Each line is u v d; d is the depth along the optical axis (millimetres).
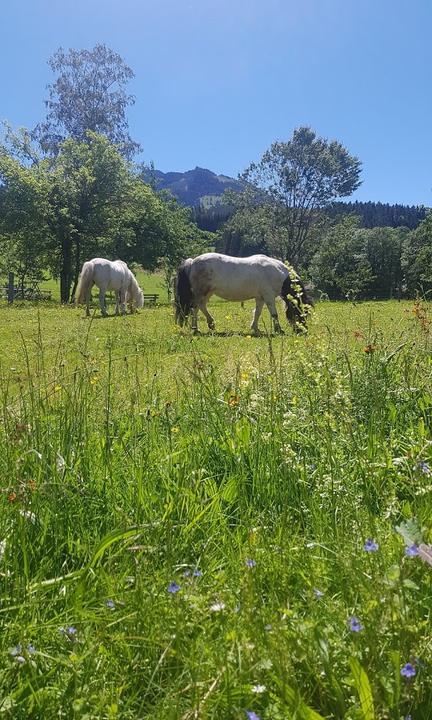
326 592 2121
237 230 64062
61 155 41156
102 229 41750
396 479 3078
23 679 1766
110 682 1771
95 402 4656
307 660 1706
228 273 14633
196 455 3527
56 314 20656
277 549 2373
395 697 1593
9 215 39562
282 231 61156
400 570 1785
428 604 1973
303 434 3666
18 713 1658
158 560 2350
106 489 3023
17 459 3020
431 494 2754
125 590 2199
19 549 2459
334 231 61281
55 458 3133
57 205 40219
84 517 2775
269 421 3717
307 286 12359
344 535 2459
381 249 65000
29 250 40844
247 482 3287
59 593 2197
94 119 44156
